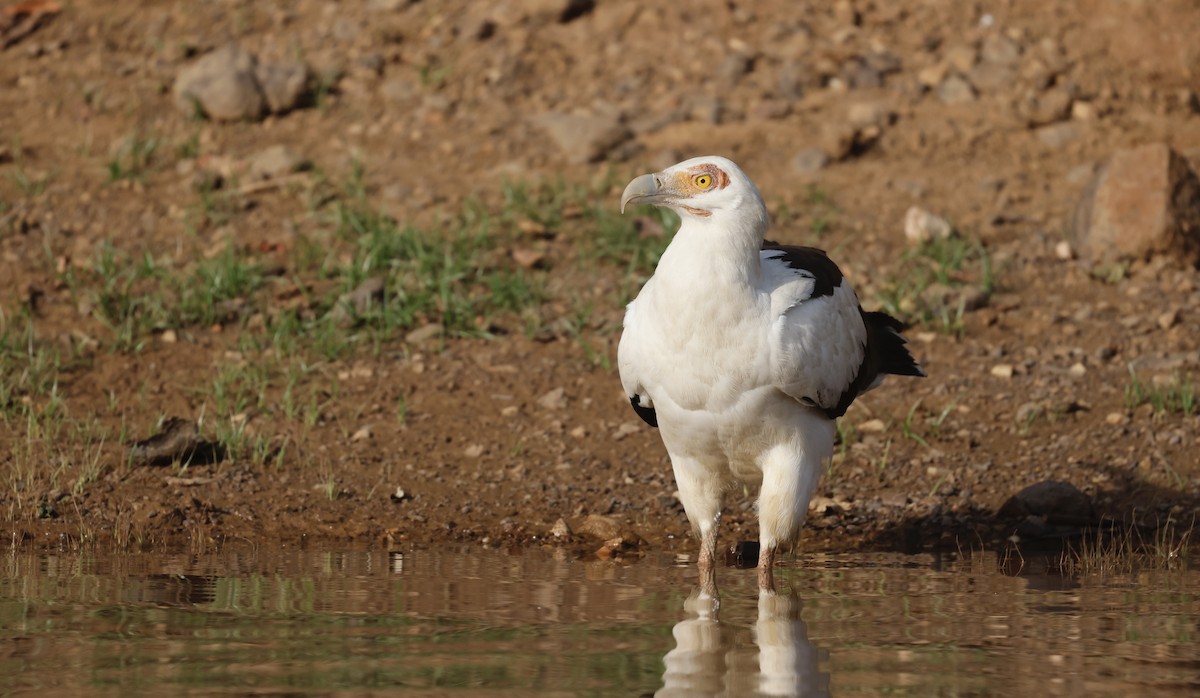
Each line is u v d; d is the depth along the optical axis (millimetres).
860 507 10359
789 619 7270
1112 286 14477
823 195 16219
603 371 12922
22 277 14312
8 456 10836
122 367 12688
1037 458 11078
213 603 7508
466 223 15328
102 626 6930
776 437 8539
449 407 12188
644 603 7691
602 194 16328
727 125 17781
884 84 18641
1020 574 8578
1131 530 9797
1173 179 14781
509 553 9305
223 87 17828
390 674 6062
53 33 19750
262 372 12594
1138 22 18938
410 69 18984
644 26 19766
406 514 10164
